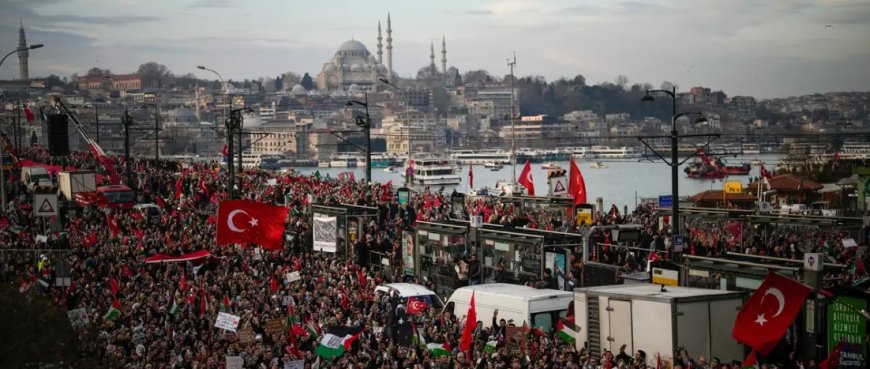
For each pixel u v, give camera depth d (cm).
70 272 4144
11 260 4575
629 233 4503
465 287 3522
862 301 2686
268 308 3691
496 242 4172
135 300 3834
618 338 2833
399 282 4522
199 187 7781
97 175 9288
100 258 4762
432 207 6397
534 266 3984
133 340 3309
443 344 3072
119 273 4412
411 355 2988
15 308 2422
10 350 2344
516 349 2959
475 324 3066
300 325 3472
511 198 6375
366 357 2977
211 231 5650
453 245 4438
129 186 9225
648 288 2934
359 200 6309
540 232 4125
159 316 3688
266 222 4562
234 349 3053
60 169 8856
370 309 3741
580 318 2956
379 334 3394
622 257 4344
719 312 2748
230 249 4956
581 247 4012
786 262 3156
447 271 4456
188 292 3922
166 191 9088
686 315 2706
